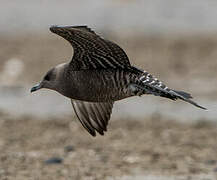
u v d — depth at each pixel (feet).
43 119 58.54
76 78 35.01
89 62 34.24
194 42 85.71
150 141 51.93
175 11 99.96
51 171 44.83
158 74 72.69
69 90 35.53
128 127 55.93
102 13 99.60
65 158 47.70
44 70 74.84
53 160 46.62
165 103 63.21
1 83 70.23
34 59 79.30
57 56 80.79
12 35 90.38
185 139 52.37
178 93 32.68
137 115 59.62
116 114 60.03
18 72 74.28
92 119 37.50
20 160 47.09
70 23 95.20
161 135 53.57
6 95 66.13
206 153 48.67
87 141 52.06
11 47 84.64
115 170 45.06
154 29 92.53
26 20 96.94
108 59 33.71
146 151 49.24
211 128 55.47
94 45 32.73
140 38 88.38
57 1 105.81
